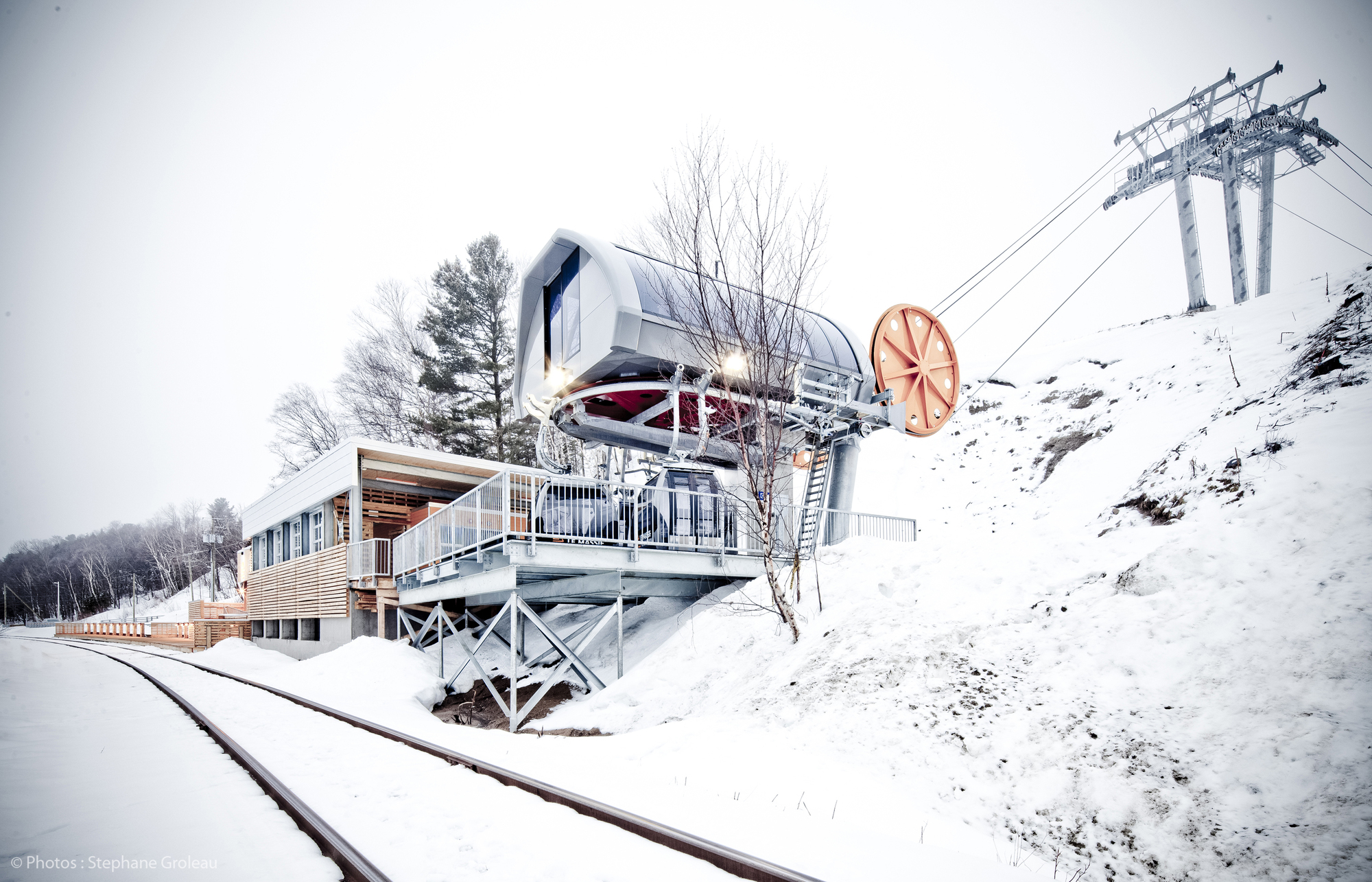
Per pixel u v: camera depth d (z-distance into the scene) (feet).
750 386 36.96
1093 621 20.84
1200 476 25.48
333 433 120.78
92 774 19.98
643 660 40.57
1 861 12.80
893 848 14.40
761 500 37.09
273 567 86.38
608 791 18.07
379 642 54.03
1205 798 14.51
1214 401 63.93
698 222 36.01
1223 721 15.76
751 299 37.65
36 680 48.67
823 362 48.47
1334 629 15.98
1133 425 72.33
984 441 94.12
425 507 65.26
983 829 16.46
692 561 41.78
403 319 120.98
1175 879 13.48
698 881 12.05
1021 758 17.88
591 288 42.80
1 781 19.07
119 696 40.57
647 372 44.11
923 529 81.82
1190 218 95.76
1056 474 75.87
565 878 12.17
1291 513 19.77
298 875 12.37
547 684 36.81
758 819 16.22
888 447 106.32
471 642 55.47
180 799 17.29
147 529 320.09
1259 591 18.15
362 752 22.84
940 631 24.58
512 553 35.04
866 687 23.61
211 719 30.17
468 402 111.04
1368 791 12.79
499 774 18.81
